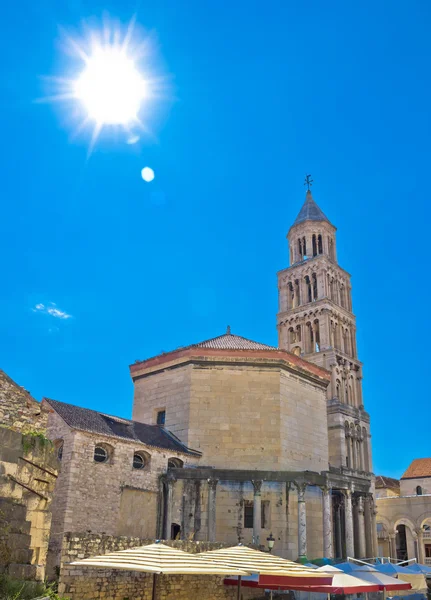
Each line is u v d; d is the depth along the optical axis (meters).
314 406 58.38
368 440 92.00
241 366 55.00
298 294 101.06
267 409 53.34
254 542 44.91
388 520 90.00
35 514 21.94
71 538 26.05
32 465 22.09
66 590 25.19
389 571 37.00
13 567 19.75
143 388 58.81
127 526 42.75
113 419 49.56
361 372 96.69
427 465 103.06
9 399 23.17
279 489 48.69
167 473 47.00
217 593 33.91
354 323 100.44
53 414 43.19
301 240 105.94
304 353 93.94
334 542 58.47
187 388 54.34
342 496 56.12
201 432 52.44
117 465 43.28
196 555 22.97
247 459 51.44
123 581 27.86
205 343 60.28
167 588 30.22
